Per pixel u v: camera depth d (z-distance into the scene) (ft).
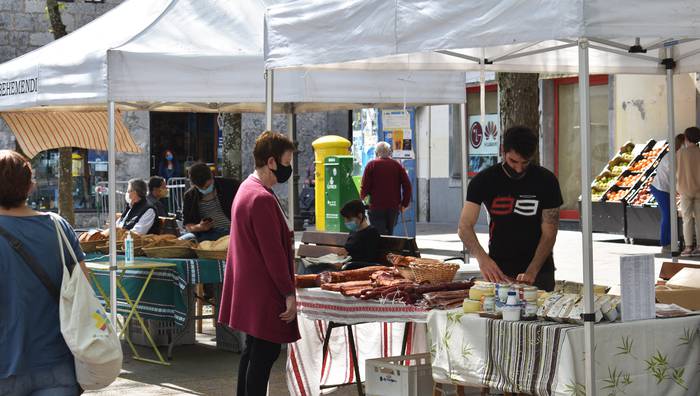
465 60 30.19
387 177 52.13
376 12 21.11
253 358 21.43
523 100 39.24
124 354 33.01
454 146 83.61
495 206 22.81
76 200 85.87
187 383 28.35
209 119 93.09
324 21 22.61
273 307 21.07
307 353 25.91
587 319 17.52
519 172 22.58
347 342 27.02
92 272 33.65
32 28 84.74
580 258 52.08
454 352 19.94
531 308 19.17
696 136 50.60
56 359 15.67
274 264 20.76
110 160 29.94
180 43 31.58
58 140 42.96
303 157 98.02
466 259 33.99
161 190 41.98
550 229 22.44
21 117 42.06
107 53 29.60
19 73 33.71
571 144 71.92
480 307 20.10
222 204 33.83
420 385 22.25
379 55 21.03
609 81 66.39
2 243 15.55
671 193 30.17
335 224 57.31
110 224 30.04
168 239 33.04
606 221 62.85
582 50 17.17
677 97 60.80
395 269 24.00
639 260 18.67
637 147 63.36
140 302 32.37
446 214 85.15
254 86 31.48
